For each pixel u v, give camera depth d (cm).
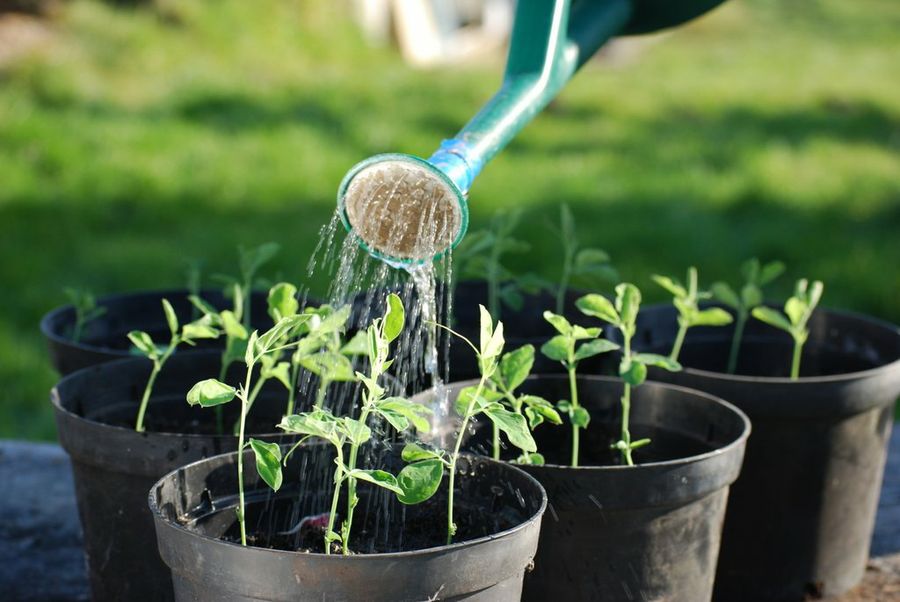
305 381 191
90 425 164
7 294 412
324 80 714
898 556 229
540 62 168
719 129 707
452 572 124
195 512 147
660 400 187
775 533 199
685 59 982
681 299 195
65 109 577
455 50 887
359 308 229
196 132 589
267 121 618
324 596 121
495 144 154
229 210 512
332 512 134
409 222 143
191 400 133
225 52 712
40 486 261
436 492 155
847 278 466
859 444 200
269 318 244
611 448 189
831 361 233
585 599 159
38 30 646
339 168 569
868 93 841
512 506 148
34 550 231
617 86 817
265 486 153
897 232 533
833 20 1274
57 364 212
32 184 502
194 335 171
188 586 131
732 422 175
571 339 167
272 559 121
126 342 239
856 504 205
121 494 167
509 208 519
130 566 170
